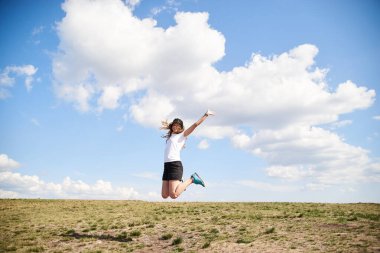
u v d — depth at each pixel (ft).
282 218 47.16
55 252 33.42
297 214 50.98
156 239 38.09
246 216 50.31
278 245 30.60
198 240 35.86
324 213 51.19
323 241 30.86
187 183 28.12
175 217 53.78
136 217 55.72
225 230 40.37
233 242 33.30
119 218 55.06
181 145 28.25
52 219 55.62
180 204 77.46
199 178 28.68
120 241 37.83
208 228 42.01
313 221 42.86
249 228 40.50
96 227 46.52
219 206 69.36
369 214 47.16
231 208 64.64
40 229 46.47
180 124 28.60
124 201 87.20
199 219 50.11
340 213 49.67
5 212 65.82
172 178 27.50
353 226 37.70
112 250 33.71
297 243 30.89
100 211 66.23
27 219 55.98
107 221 51.96
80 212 65.16
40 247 35.37
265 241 32.65
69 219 55.42
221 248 31.24
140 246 35.14
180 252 31.42
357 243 29.04
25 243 37.70
